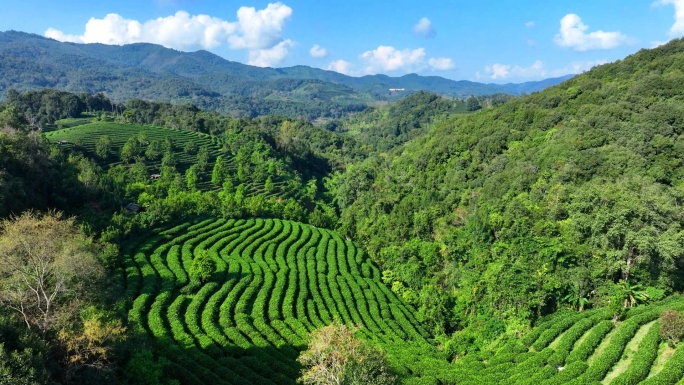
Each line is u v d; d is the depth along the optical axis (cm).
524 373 3825
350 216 10812
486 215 6956
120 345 3000
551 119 9731
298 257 7625
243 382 3600
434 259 6812
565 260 5072
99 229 6475
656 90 8812
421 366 4169
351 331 3394
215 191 12150
